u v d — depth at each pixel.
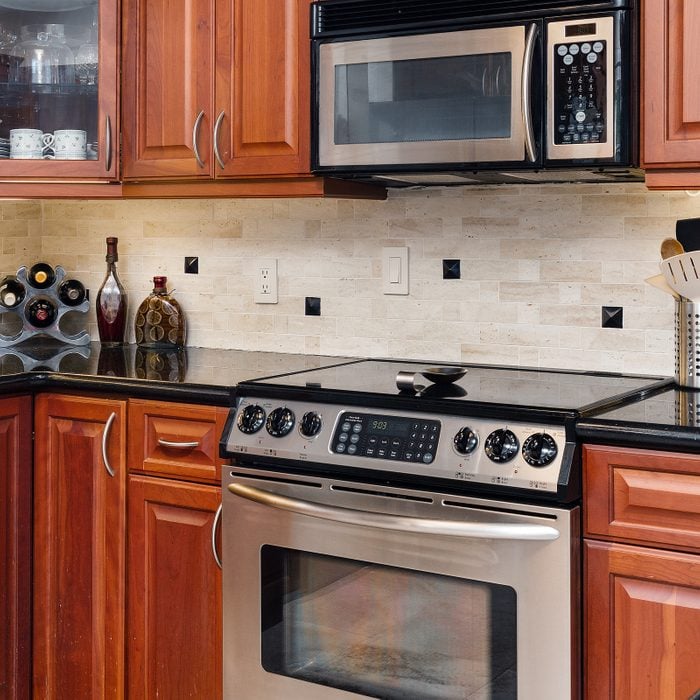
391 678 1.99
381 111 2.27
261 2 2.42
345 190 2.51
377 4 2.24
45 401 2.47
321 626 2.07
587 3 2.02
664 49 1.99
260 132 2.45
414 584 1.95
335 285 2.77
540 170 2.12
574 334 2.46
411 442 1.94
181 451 2.28
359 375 2.34
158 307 2.96
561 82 2.06
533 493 1.81
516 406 1.88
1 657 2.45
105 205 3.12
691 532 1.72
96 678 2.44
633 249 2.38
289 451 2.06
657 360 2.37
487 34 2.12
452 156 2.19
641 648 1.78
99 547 2.41
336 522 2.02
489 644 1.87
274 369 2.48
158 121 2.59
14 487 2.45
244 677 2.18
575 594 1.81
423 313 2.65
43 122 2.70
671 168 2.02
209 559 2.26
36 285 3.05
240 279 2.91
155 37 2.57
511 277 2.53
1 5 2.70
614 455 1.78
